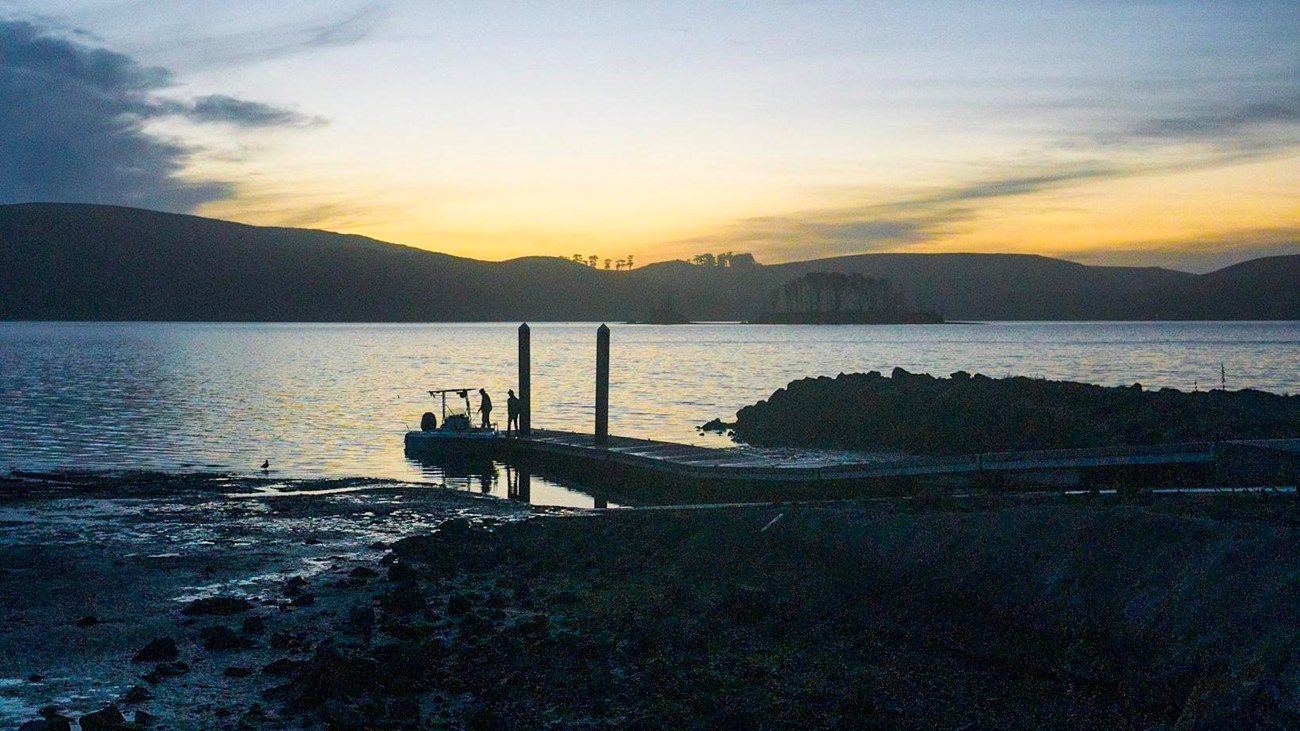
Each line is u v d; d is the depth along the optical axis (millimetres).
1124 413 36875
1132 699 10391
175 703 11820
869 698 11117
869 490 25469
